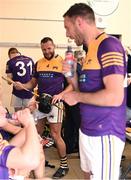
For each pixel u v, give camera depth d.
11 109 5.27
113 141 1.69
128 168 3.46
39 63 3.86
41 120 3.59
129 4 6.12
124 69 1.63
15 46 5.86
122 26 6.12
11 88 5.52
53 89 3.72
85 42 1.78
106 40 1.63
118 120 1.70
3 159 1.34
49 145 4.24
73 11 1.75
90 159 1.75
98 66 1.65
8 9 5.79
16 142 1.79
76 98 1.75
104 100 1.57
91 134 1.73
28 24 5.88
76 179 3.43
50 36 5.94
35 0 5.84
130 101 3.16
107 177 1.71
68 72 1.91
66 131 4.23
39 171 2.13
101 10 5.44
